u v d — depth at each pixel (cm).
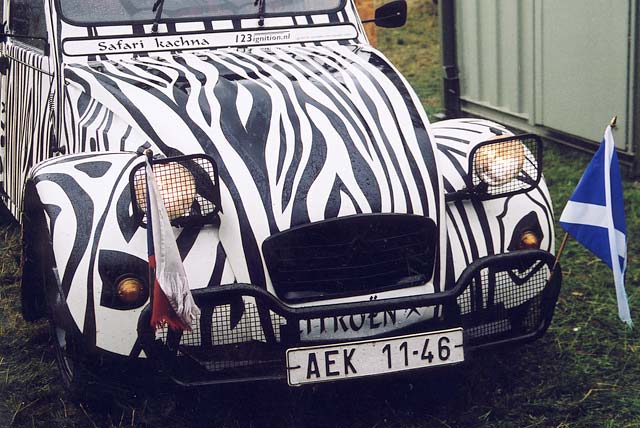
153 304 348
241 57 471
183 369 374
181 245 375
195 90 426
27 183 407
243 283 371
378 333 388
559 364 468
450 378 449
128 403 423
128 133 416
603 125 778
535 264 412
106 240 371
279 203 382
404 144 414
